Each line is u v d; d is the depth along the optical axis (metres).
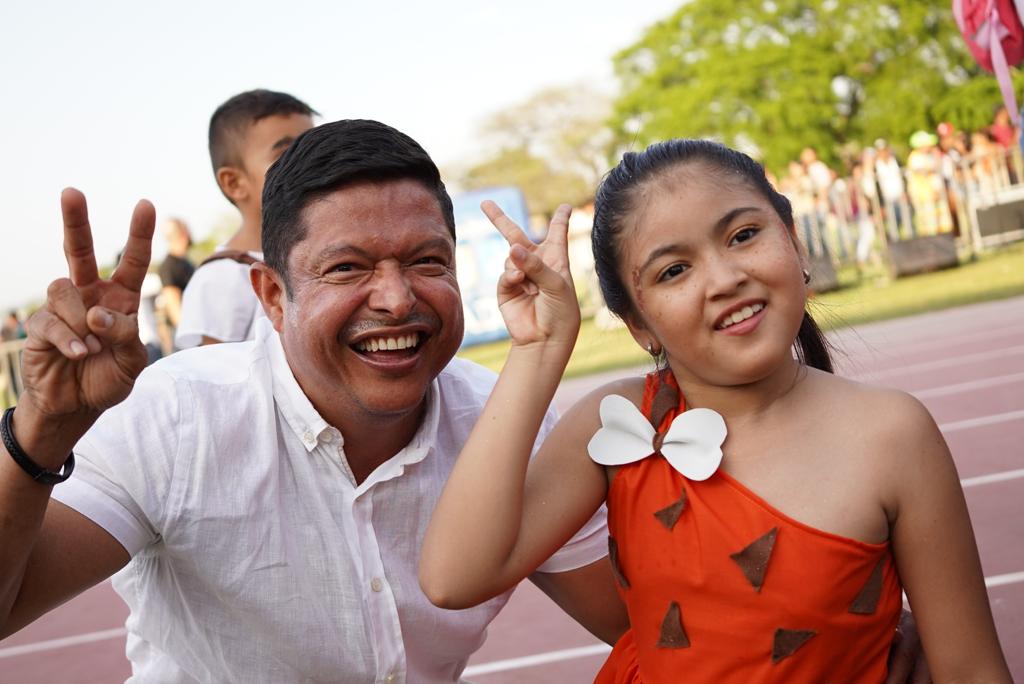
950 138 18.14
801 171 16.20
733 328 1.71
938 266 15.75
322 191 1.87
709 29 29.19
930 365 9.52
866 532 1.70
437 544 1.80
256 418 1.99
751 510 1.72
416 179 1.91
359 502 2.02
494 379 2.32
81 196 1.53
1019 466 5.76
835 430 1.76
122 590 2.16
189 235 11.47
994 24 3.91
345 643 2.02
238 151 3.97
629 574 1.84
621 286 1.85
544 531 1.86
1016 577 4.16
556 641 4.34
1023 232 16.66
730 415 1.80
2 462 1.62
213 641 2.03
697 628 1.75
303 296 1.89
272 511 1.97
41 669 4.91
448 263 1.95
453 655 2.18
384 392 1.91
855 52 27.00
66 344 1.54
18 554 1.67
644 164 1.81
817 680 1.71
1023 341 10.02
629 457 1.81
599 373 12.43
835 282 15.07
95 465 1.91
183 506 1.93
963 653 1.75
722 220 1.71
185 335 3.58
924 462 1.72
